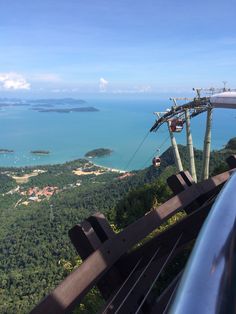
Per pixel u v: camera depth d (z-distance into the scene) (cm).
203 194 404
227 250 158
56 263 6141
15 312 4431
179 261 589
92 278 269
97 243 297
